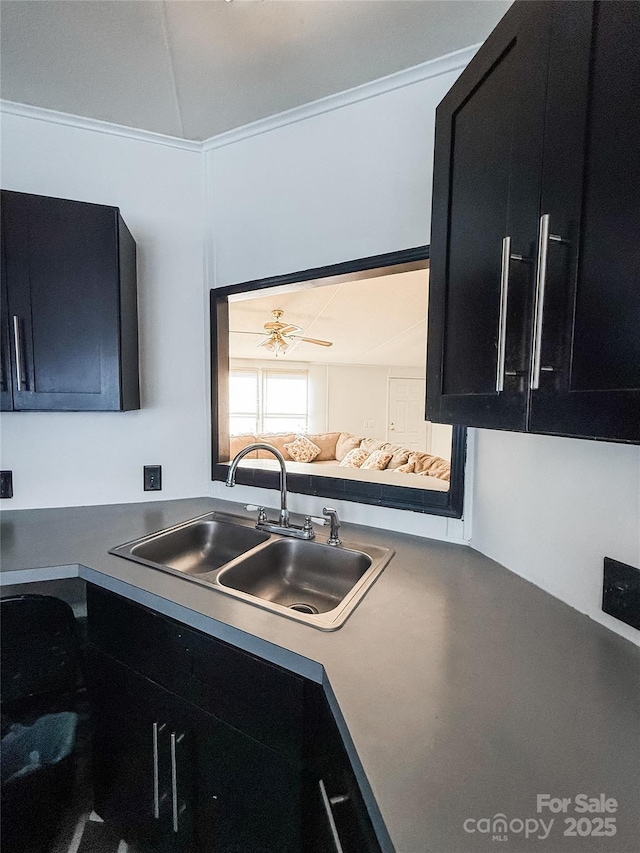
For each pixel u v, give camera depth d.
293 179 1.59
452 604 0.96
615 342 0.52
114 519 1.58
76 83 1.43
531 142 0.65
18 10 1.13
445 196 0.91
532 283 0.65
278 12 1.13
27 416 1.65
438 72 1.30
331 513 1.35
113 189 1.70
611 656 0.76
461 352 0.85
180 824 0.96
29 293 1.37
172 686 0.97
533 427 0.64
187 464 1.89
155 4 1.12
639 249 0.49
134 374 1.67
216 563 1.55
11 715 1.23
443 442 8.67
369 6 1.11
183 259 1.82
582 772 0.52
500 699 0.65
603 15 0.53
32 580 1.12
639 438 0.49
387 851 0.44
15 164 1.59
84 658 1.31
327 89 1.43
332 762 0.72
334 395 8.02
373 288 3.19
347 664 0.73
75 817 1.21
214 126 1.67
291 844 0.80
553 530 0.99
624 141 0.50
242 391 7.44
